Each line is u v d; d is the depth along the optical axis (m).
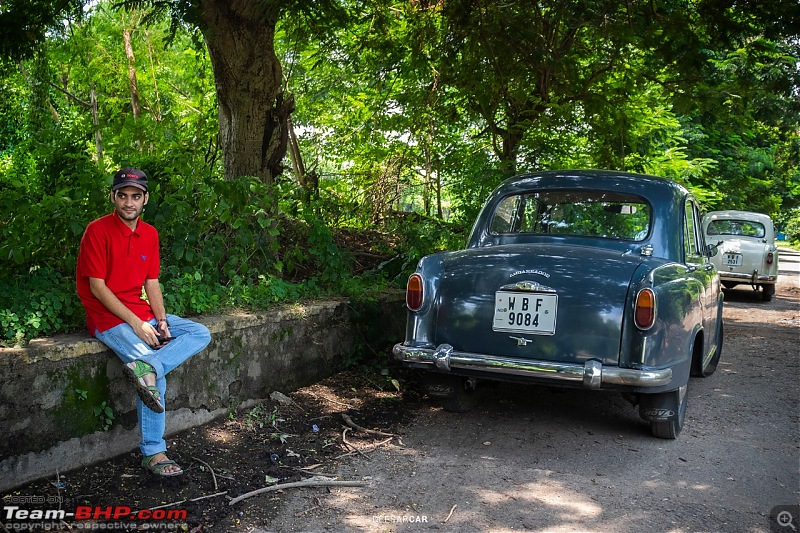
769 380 6.91
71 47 11.82
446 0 8.93
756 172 23.30
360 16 9.56
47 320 3.97
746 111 11.32
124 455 4.00
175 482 3.73
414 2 9.80
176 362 3.86
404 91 12.20
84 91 14.05
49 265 4.81
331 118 13.15
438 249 8.60
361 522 3.38
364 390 5.75
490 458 4.36
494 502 3.67
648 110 12.73
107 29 13.02
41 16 7.18
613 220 5.35
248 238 5.58
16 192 4.55
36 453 3.55
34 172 6.69
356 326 6.24
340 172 12.91
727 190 21.61
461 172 12.24
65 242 4.79
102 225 3.79
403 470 4.10
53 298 4.00
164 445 3.83
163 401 3.78
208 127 8.82
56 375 3.62
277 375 5.26
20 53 7.53
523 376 4.50
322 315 5.77
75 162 5.76
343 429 4.80
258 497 3.63
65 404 3.67
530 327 4.52
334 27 7.98
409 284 4.86
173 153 6.05
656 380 4.27
